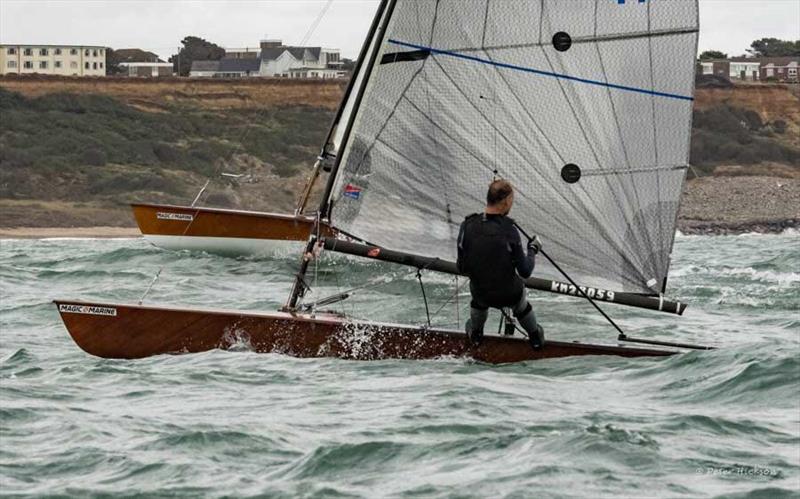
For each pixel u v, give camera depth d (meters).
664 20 49.47
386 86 50.34
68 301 48.97
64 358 50.97
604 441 34.91
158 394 42.84
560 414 39.06
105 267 100.12
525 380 44.53
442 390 42.44
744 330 61.06
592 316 64.31
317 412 39.75
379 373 45.97
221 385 44.06
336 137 75.50
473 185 50.56
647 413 39.25
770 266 108.12
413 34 50.06
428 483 31.86
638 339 49.47
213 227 104.88
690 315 67.19
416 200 50.75
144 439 36.34
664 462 33.34
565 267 50.38
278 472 33.25
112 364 48.12
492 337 47.84
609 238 50.22
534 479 31.91
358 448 34.84
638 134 49.97
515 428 37.19
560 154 50.19
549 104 50.09
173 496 31.08
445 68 50.25
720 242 196.12
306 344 49.03
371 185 50.81
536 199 50.44
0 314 69.00
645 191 50.06
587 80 49.91
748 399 40.91
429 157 50.56
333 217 51.22
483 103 50.28
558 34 49.81
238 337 49.41
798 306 72.62
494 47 50.06
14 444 36.03
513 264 45.19
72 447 35.47
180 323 49.34
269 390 43.31
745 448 35.00
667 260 50.16
